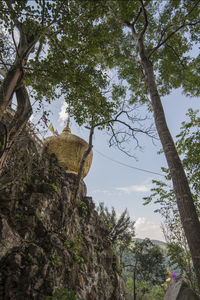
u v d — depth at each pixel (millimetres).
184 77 10906
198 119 7988
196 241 4098
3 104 6750
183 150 8180
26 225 7008
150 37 10555
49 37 7441
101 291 9867
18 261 5594
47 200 8453
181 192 4723
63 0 6352
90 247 10422
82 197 13469
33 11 6430
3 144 6332
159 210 10445
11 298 4961
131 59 10930
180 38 9930
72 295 4031
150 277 21281
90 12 6617
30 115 7438
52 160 11930
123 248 20656
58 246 7312
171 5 8406
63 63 7441
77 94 8609
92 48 7324
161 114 6031
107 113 9242
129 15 7363
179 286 7488
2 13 6535
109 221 18828
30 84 8414
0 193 6898
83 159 12625
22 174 7977
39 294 5547
